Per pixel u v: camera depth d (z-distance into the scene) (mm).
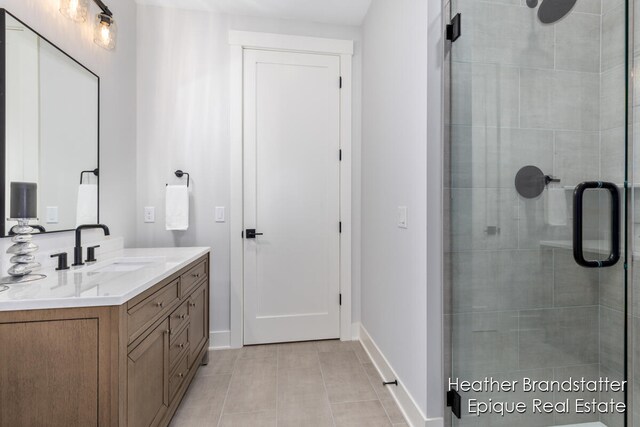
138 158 2371
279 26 2516
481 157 1412
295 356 2338
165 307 1442
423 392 1489
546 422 1439
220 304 2486
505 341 1419
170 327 1505
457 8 1428
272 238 2545
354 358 2307
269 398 1814
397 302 1809
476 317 1429
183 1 2328
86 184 1764
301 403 1771
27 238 1240
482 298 1421
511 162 1383
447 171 1468
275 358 2309
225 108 2461
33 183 1248
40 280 1240
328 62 2582
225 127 2465
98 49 1884
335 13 2455
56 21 1532
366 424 1604
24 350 1011
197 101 2430
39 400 1021
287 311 2572
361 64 2611
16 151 1289
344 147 2602
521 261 1411
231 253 2471
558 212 1416
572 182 1412
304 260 2584
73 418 1031
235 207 2463
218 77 2451
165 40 2393
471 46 1399
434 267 1465
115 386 1041
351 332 2635
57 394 1026
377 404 1769
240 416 1657
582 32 1399
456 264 1463
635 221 1398
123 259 1739
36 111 1393
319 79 2574
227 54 2459
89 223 1789
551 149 1396
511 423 1435
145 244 2385
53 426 1025
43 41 1431
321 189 2594
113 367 1039
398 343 1791
